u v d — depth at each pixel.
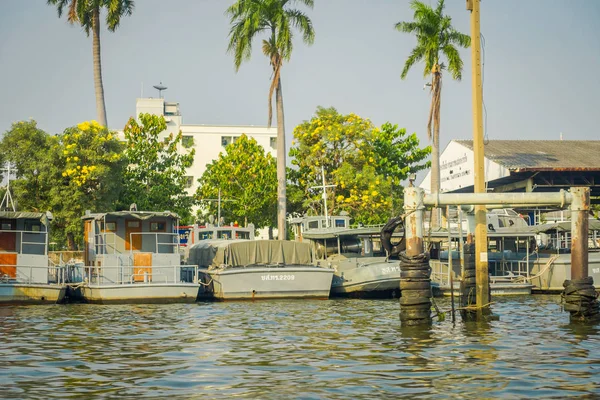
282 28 46.56
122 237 34.16
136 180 53.09
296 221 42.56
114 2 51.28
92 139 49.28
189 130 87.62
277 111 47.41
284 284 33.28
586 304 22.47
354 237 37.06
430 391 13.49
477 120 23.48
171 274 33.19
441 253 38.88
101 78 53.19
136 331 22.39
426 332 21.06
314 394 13.35
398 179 60.41
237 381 14.55
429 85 49.16
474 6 23.64
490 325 22.44
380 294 34.94
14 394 13.45
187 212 54.34
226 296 32.72
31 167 48.06
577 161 54.38
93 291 31.38
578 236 22.19
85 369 15.91
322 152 57.62
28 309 29.30
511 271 38.31
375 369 15.65
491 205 22.84
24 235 32.47
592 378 14.45
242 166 58.06
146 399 13.07
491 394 13.21
